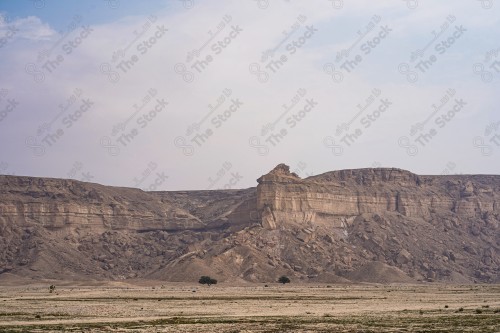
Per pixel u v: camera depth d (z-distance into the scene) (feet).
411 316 501.15
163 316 517.14
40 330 386.73
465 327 399.65
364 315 518.78
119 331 382.83
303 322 445.37
